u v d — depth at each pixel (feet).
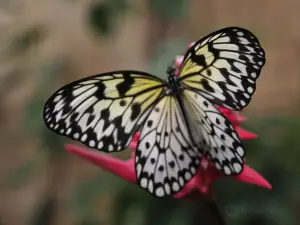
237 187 2.74
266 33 3.72
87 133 1.49
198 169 1.64
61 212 4.02
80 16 3.90
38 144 3.65
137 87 1.52
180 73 1.54
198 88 1.53
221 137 1.53
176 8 2.94
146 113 1.53
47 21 3.83
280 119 2.93
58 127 1.47
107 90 1.50
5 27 3.65
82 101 1.48
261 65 1.47
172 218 2.72
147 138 1.54
